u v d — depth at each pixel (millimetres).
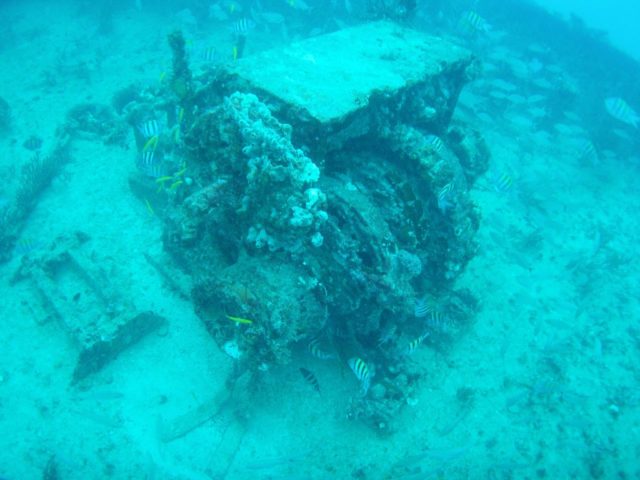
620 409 7832
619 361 8711
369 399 6633
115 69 15211
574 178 14148
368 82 6781
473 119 14906
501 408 7422
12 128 12125
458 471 6543
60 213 9516
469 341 8305
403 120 7777
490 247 10453
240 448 6332
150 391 6824
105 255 8523
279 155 4891
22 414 6469
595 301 9977
